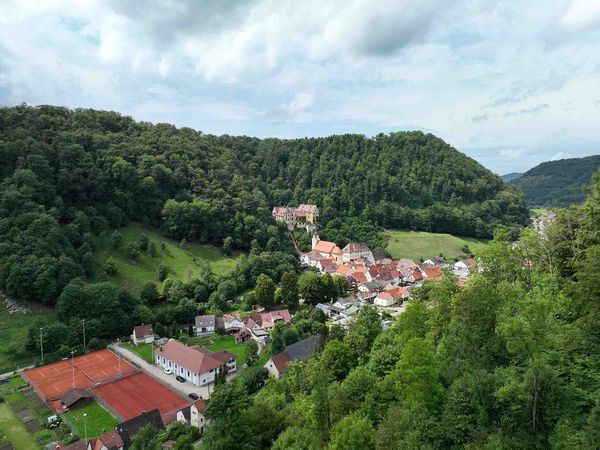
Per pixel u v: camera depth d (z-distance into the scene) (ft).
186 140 640.17
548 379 100.99
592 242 149.07
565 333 115.65
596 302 105.81
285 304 407.03
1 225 349.82
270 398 189.78
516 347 103.35
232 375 283.18
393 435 101.09
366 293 444.96
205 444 133.80
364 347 197.57
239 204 538.06
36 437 210.38
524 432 98.37
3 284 331.36
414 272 515.09
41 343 295.89
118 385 267.80
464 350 127.44
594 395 96.89
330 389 142.92
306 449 125.18
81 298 325.83
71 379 272.10
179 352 290.97
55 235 356.38
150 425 194.08
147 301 366.63
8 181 385.91
